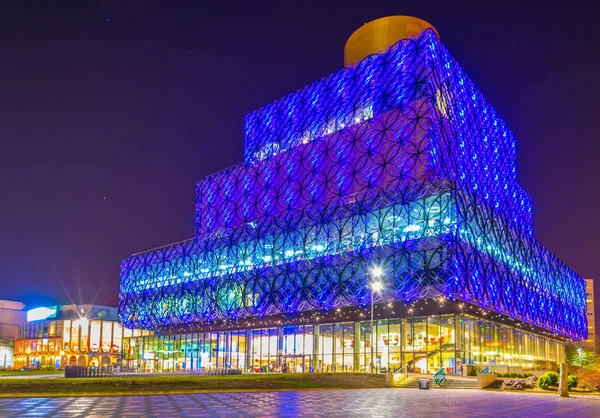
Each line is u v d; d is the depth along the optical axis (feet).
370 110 305.12
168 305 320.29
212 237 310.24
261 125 378.94
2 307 561.84
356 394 143.13
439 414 93.66
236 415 88.07
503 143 383.45
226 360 325.01
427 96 270.26
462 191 226.17
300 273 256.73
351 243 241.14
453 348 232.53
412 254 219.00
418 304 225.76
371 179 276.00
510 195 381.81
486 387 175.32
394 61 299.99
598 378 161.48
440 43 298.56
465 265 216.13
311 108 345.31
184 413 90.43
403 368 221.25
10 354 511.81
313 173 305.12
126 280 354.74
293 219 270.87
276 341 301.84
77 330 447.83
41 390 130.21
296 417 86.22
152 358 372.99
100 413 89.66
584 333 404.57
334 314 258.78
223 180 360.89
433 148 262.26
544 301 312.91
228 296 287.07
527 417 91.09
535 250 314.14
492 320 270.05
